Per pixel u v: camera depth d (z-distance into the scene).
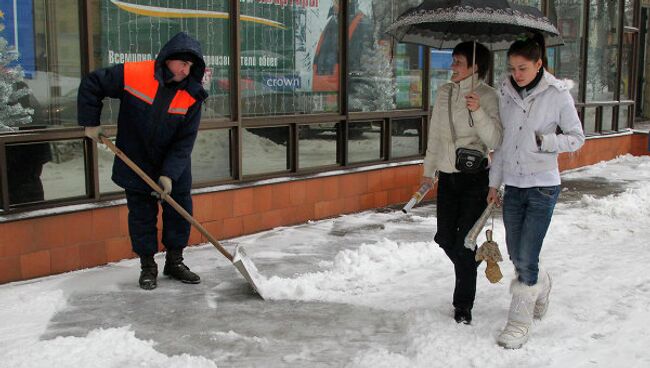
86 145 5.61
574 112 3.94
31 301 4.69
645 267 5.68
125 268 5.57
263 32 6.95
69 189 5.56
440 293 5.00
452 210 4.33
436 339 4.03
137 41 5.95
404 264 5.82
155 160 4.97
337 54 7.73
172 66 4.77
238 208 6.68
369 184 8.06
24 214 5.16
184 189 5.16
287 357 3.88
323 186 7.51
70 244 5.44
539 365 3.73
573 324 4.35
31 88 5.30
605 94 12.67
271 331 4.28
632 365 3.75
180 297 4.91
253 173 7.00
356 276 5.46
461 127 4.21
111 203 5.68
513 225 4.08
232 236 6.66
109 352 3.87
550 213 4.00
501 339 3.98
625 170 11.61
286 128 7.27
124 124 4.91
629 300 4.83
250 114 6.91
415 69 8.75
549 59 11.27
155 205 5.12
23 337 4.12
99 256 5.64
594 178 10.82
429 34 4.84
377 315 4.55
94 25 5.64
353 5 7.84
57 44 5.43
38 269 5.26
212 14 6.48
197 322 4.42
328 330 4.30
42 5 5.31
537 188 3.95
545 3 10.91
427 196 8.90
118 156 4.90
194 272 5.52
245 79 6.84
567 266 5.71
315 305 4.76
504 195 4.14
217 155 6.63
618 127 13.05
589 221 7.55
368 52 8.09
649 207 8.20
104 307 4.68
